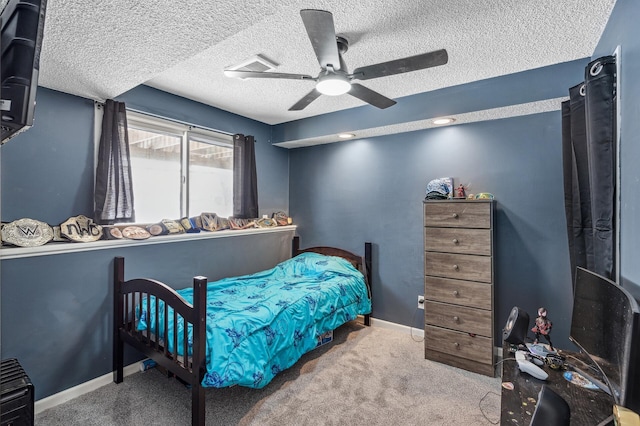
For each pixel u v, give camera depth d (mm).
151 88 2795
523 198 2814
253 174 3693
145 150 2898
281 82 2713
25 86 743
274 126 4074
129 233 2594
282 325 2324
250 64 2369
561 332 2658
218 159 3549
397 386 2404
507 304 2871
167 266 2842
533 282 2766
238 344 1974
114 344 2439
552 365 1521
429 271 2844
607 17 1781
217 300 2541
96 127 2439
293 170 4332
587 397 1288
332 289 2975
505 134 2895
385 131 3412
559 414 976
